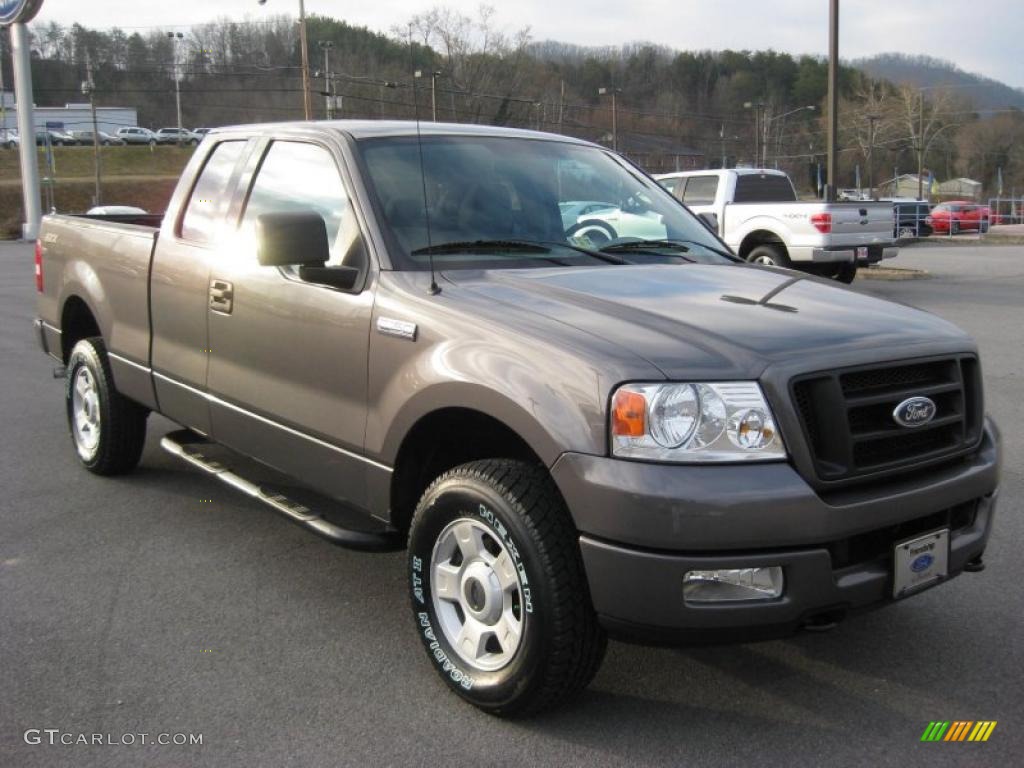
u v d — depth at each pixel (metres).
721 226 16.14
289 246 3.65
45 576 4.52
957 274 20.06
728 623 2.88
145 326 5.21
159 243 5.08
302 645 3.87
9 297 15.56
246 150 4.76
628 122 83.69
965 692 3.51
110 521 5.25
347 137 4.24
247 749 3.15
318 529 3.99
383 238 3.85
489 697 3.27
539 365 3.11
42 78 97.56
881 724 3.31
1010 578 4.49
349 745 3.18
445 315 3.46
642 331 3.16
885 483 3.14
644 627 2.92
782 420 2.94
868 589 3.04
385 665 3.71
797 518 2.87
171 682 3.57
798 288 3.82
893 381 3.23
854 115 94.50
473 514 3.28
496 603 3.29
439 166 4.28
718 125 88.56
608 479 2.89
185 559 4.73
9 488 5.79
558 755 3.12
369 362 3.69
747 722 3.32
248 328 4.34
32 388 8.64
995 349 10.61
